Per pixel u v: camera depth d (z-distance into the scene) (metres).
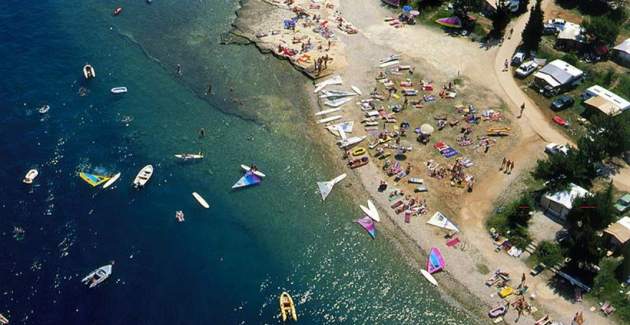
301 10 121.81
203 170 88.06
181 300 71.38
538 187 83.00
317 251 77.12
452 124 93.81
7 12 120.88
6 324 67.94
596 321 67.25
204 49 113.06
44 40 114.00
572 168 79.38
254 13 122.38
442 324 68.81
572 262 72.00
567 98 96.25
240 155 90.50
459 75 104.12
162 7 125.19
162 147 91.75
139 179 85.19
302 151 91.06
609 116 85.06
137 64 109.12
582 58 105.00
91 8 123.88
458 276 73.06
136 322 69.00
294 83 104.19
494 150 89.44
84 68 105.44
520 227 77.62
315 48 111.38
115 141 92.44
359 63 107.62
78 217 80.69
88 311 69.81
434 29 115.94
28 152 89.94
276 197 84.19
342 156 89.62
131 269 74.50
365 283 73.31
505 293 70.56
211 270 74.81
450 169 86.44
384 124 94.38
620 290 69.56
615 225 74.12
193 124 96.12
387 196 83.25
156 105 99.81
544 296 70.12
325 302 71.44
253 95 102.06
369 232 78.75
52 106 98.56
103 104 99.56
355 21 119.25
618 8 114.38
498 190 83.12
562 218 78.25
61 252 76.12
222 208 82.62
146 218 81.00
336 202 83.12
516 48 109.31
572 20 114.75
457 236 77.44
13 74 104.88
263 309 70.62
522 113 95.69
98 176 86.44
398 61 107.81
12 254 75.50
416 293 71.94
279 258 76.44
